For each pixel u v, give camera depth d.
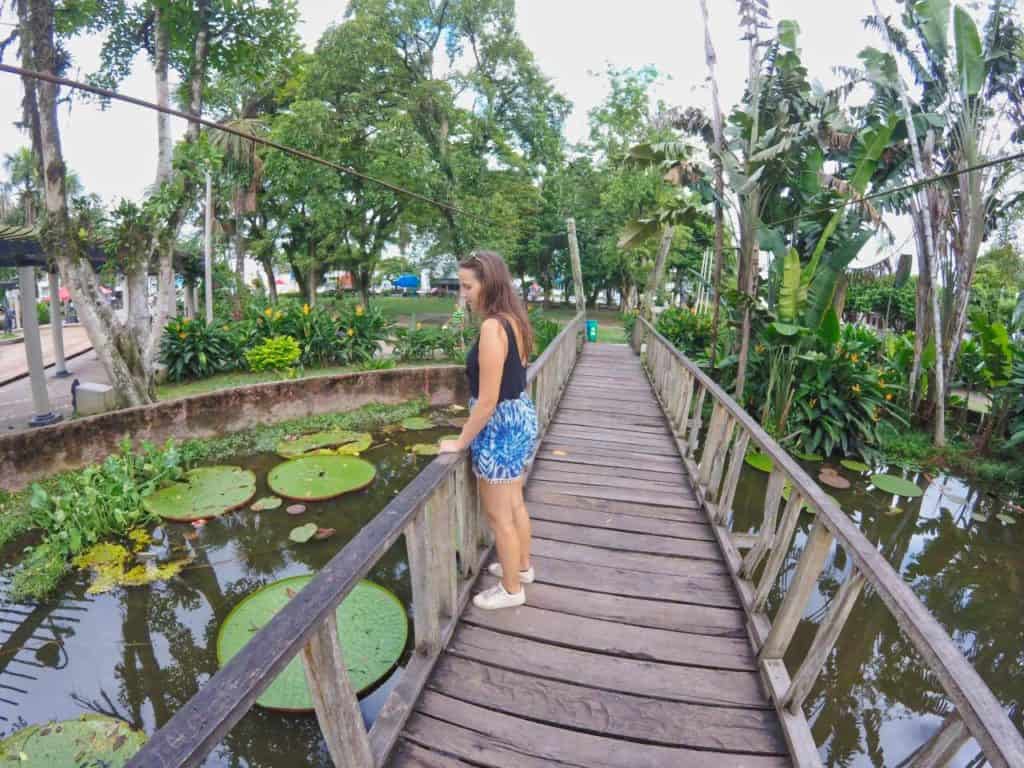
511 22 17.14
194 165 7.30
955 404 8.41
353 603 3.52
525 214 20.05
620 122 19.17
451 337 11.62
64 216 6.46
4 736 2.65
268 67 9.55
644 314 12.30
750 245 7.21
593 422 5.95
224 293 18.05
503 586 2.43
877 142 6.60
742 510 5.48
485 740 1.78
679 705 1.95
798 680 1.78
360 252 16.03
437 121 15.92
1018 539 5.25
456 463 2.05
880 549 5.01
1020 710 3.17
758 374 7.89
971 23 6.82
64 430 5.48
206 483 5.35
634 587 2.68
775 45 7.55
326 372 10.23
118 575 3.96
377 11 14.42
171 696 2.97
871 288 18.41
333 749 1.32
